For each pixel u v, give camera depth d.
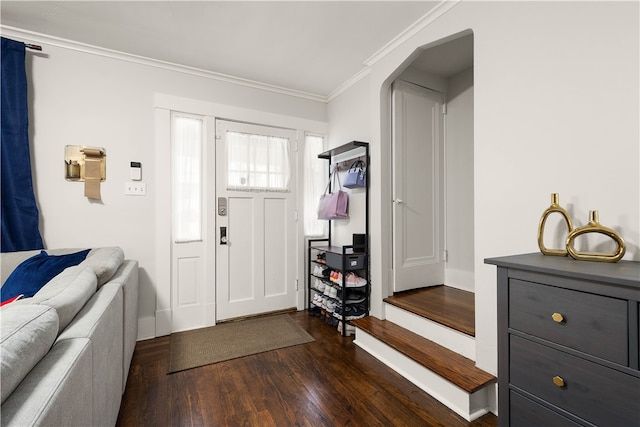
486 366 1.66
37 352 0.75
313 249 3.39
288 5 1.91
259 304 3.13
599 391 0.89
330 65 2.72
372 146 2.62
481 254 1.68
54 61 2.28
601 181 1.24
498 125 1.60
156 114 2.62
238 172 3.01
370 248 2.66
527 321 1.06
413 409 1.63
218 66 2.74
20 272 1.64
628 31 1.17
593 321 0.90
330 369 2.04
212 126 2.86
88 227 2.38
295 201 3.32
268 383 1.87
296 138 3.32
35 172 2.22
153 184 2.61
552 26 1.39
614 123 1.21
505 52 1.57
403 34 2.21
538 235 1.32
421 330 2.16
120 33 2.22
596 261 1.12
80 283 1.24
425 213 2.83
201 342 2.46
